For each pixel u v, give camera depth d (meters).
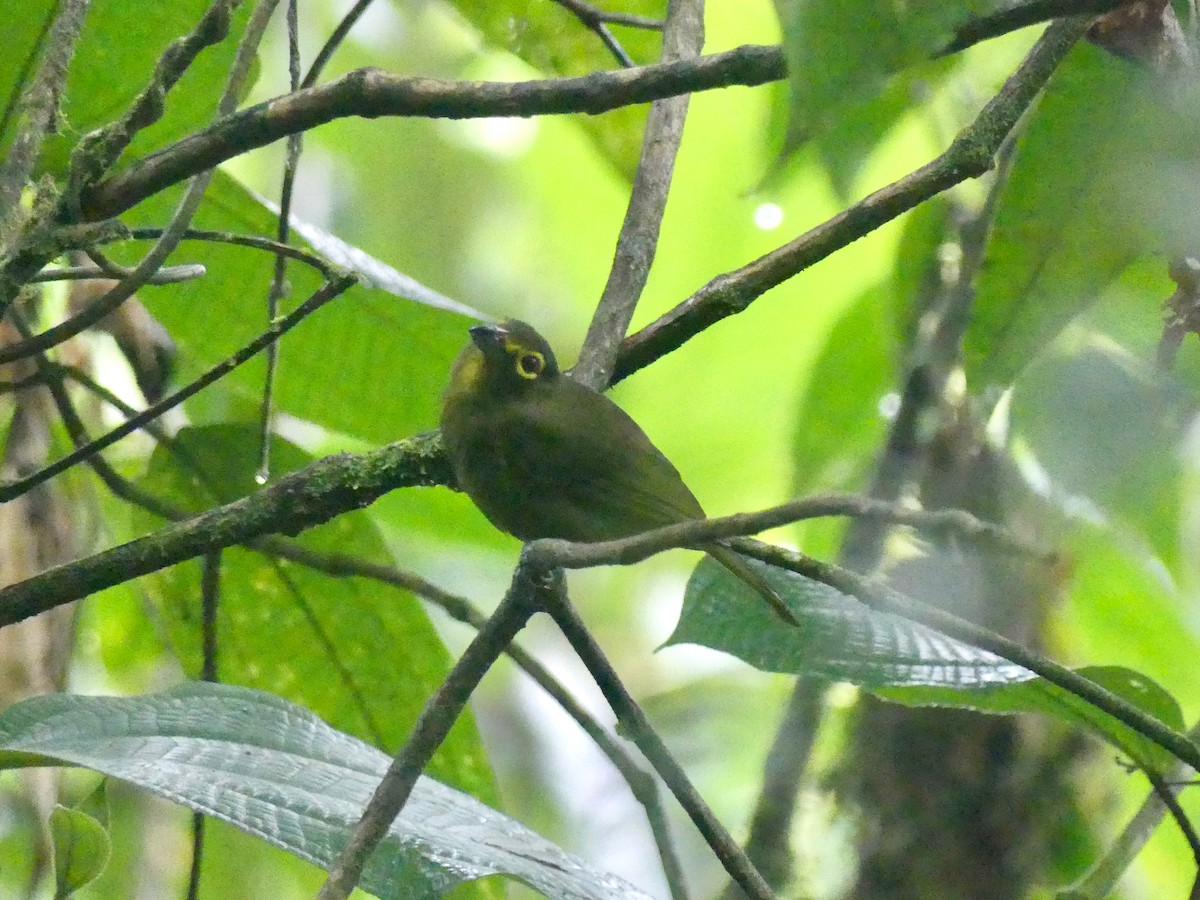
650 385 12.37
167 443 7.42
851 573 4.57
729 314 5.89
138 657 8.63
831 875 8.58
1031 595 8.23
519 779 13.94
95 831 3.97
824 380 9.26
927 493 8.29
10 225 4.88
